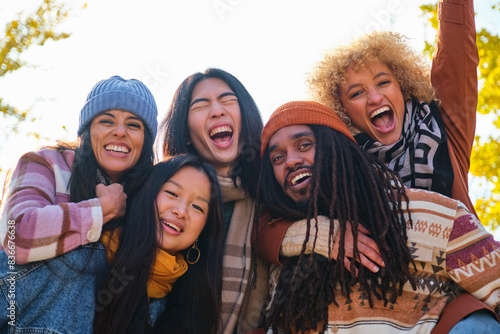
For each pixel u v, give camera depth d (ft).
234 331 5.95
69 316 5.27
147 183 5.60
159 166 5.68
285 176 5.78
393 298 5.32
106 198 5.46
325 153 5.73
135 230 5.46
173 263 5.52
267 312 5.73
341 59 6.41
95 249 5.45
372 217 5.52
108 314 5.32
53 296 5.28
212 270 5.70
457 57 6.49
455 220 5.50
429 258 5.38
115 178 5.91
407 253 5.36
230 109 6.32
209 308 5.64
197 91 6.40
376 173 5.66
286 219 5.83
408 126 6.37
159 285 5.59
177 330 5.58
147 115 5.87
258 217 5.85
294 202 5.85
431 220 5.46
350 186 5.59
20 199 5.38
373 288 5.38
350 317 5.40
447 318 5.29
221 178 6.16
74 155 5.81
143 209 5.50
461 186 6.10
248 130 6.40
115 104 5.74
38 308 5.24
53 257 5.32
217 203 5.70
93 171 5.73
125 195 5.59
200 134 6.29
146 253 5.39
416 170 6.08
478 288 5.35
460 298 5.40
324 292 5.44
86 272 5.38
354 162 5.74
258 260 5.99
